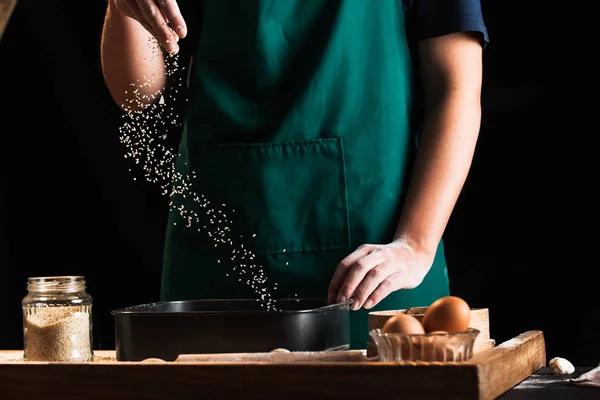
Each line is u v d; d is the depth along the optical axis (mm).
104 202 3646
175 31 1833
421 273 1887
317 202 2023
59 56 3596
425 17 2080
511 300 3500
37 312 1689
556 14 3404
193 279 2086
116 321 1634
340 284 1801
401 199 2059
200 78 2109
